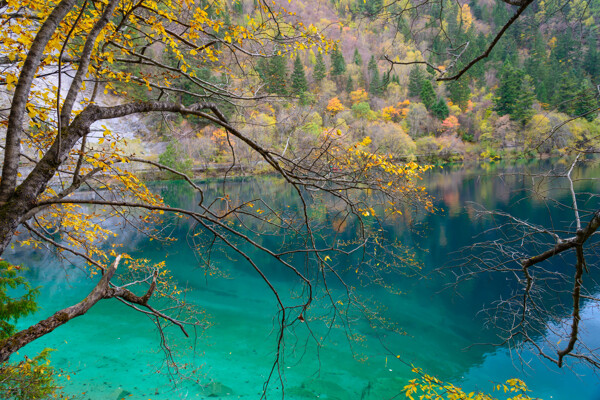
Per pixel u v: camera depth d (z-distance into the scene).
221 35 3.83
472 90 44.06
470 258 4.26
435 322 11.07
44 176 1.99
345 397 7.59
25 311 4.51
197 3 3.61
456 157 38.66
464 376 8.50
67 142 2.08
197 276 14.88
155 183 35.69
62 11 2.08
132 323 10.49
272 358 8.95
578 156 3.42
